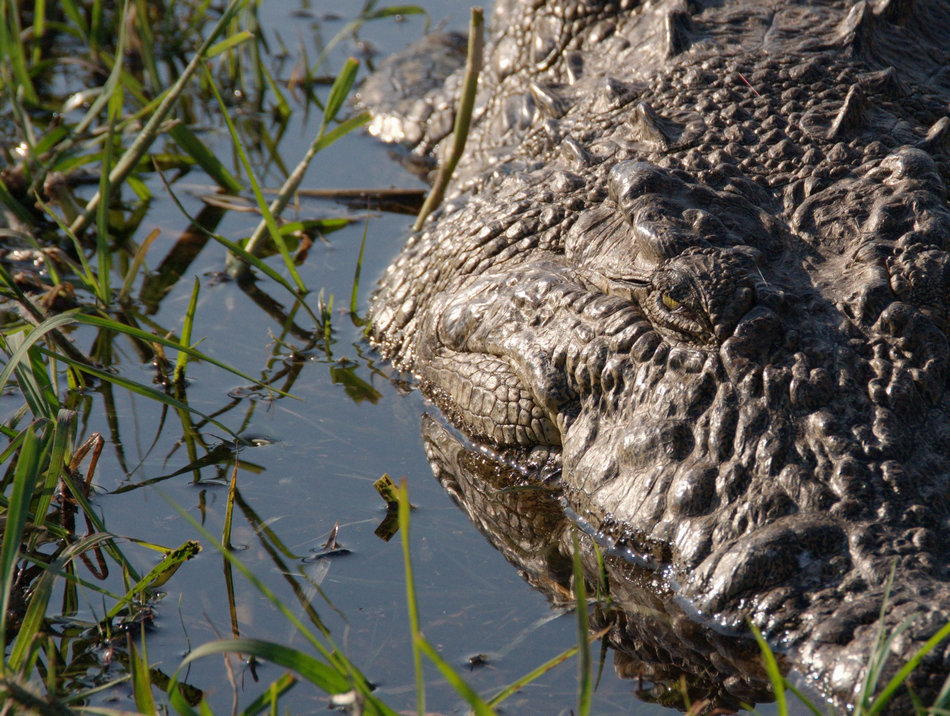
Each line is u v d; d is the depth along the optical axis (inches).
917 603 234.1
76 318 301.0
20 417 300.2
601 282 333.4
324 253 483.2
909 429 275.4
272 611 270.2
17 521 222.7
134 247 479.5
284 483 331.6
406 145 593.6
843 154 360.8
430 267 420.5
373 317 433.4
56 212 497.4
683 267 299.9
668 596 267.6
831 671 229.8
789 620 243.3
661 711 233.1
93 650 254.5
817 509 259.4
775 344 290.0
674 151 380.2
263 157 569.9
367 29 724.7
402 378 406.3
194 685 243.0
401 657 252.8
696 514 269.9
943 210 326.3
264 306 444.1
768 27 456.1
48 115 575.2
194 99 624.4
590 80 475.5
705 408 284.5
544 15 528.4
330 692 201.8
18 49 547.2
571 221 377.7
